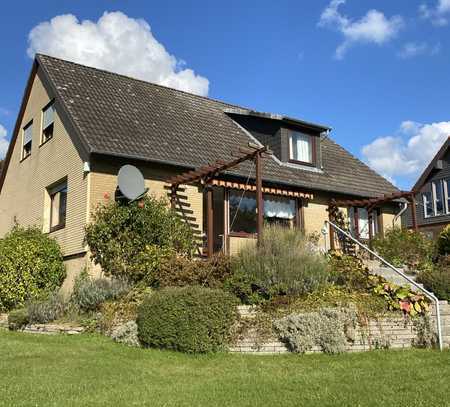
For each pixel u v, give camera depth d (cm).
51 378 723
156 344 929
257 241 1224
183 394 651
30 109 1891
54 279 1426
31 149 1831
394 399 615
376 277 1162
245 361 853
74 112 1491
